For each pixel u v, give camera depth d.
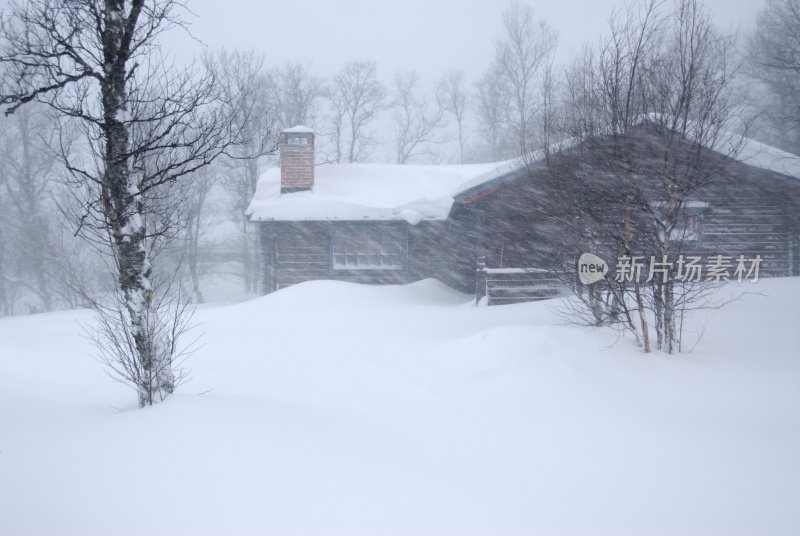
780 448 3.72
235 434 3.34
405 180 17.19
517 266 11.11
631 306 7.93
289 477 2.89
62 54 4.13
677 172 5.83
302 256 14.96
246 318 10.26
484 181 11.23
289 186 15.77
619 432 4.04
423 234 15.18
